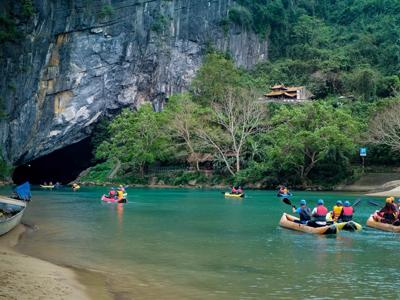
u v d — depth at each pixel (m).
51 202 39.75
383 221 24.66
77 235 21.55
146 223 26.00
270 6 105.00
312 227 22.66
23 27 59.72
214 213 31.33
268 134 63.28
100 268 15.02
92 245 19.03
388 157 59.56
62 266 15.14
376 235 22.33
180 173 68.62
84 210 32.94
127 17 72.81
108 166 77.12
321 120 57.44
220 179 65.19
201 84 79.25
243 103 66.25
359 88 83.69
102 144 70.25
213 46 90.25
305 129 57.34
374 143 58.78
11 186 63.03
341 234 22.58
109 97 75.25
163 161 71.94
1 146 61.38
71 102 70.44
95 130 77.94
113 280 13.52
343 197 45.88
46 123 68.62
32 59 62.81
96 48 70.50
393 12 113.56
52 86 67.44
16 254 16.58
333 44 105.56
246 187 61.31
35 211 32.03
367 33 105.12
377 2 115.19
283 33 106.56
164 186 67.06
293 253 17.78
